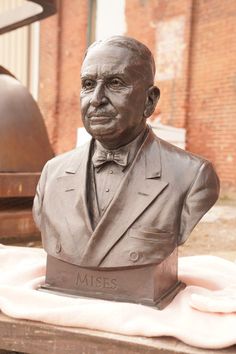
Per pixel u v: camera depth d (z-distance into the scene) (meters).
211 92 6.72
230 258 2.82
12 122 3.11
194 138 6.98
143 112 1.59
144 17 7.37
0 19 3.70
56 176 1.70
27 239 3.10
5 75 3.39
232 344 1.28
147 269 1.51
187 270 1.92
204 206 1.51
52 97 8.55
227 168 6.58
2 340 1.47
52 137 8.60
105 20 7.70
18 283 1.73
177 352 1.29
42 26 8.52
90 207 1.61
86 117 1.55
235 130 6.46
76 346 1.39
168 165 1.57
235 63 6.42
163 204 1.52
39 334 1.43
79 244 1.58
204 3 6.73
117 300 1.53
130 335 1.36
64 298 1.52
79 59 8.12
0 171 2.99
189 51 6.91
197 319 1.42
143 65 1.54
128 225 1.52
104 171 1.62
